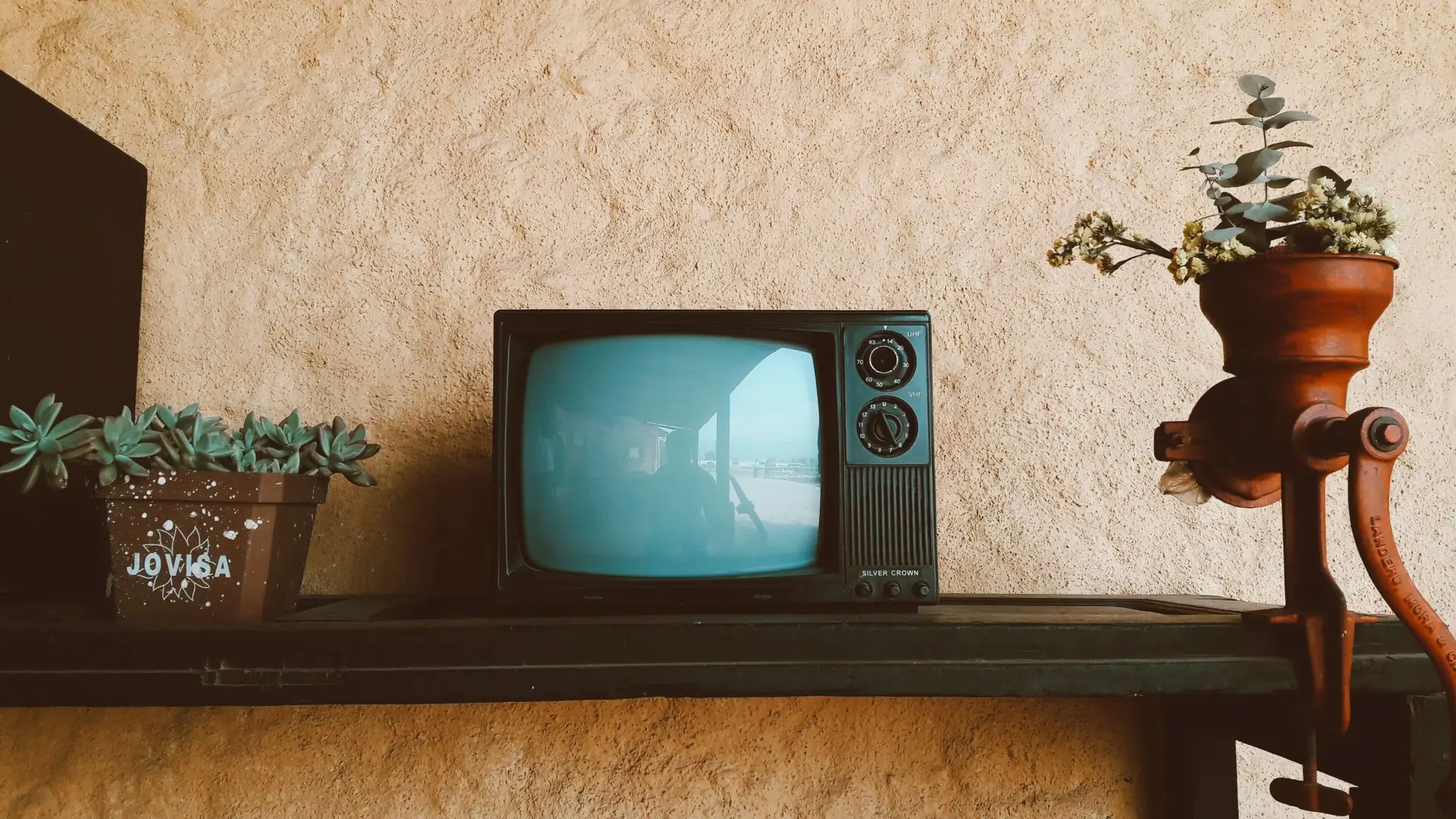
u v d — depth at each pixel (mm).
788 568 948
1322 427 812
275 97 1260
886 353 953
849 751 1176
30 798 1117
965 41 1298
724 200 1268
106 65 1250
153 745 1135
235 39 1268
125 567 845
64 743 1127
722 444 964
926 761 1178
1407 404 1258
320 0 1278
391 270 1237
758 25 1293
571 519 955
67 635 765
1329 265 808
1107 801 1177
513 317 950
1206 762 1110
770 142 1278
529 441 960
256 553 872
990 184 1279
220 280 1227
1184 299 1262
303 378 1216
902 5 1302
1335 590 811
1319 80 1298
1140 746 1186
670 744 1168
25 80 1239
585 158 1269
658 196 1265
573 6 1288
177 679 764
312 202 1244
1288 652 821
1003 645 812
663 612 930
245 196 1241
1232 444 887
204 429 882
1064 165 1283
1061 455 1238
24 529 1009
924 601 938
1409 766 817
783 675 798
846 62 1292
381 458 1206
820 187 1272
